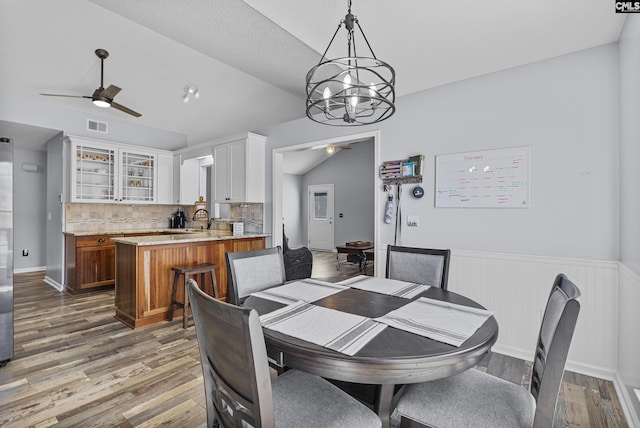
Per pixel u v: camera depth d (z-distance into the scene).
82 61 3.56
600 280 2.22
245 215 4.70
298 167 9.09
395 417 1.81
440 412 1.16
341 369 1.04
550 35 2.14
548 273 2.41
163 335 2.90
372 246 6.36
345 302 1.62
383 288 1.91
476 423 1.10
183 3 2.14
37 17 2.92
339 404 1.16
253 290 2.10
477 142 2.74
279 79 3.64
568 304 0.98
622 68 2.06
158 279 3.23
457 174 2.83
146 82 4.11
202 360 1.13
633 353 1.80
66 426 1.69
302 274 3.88
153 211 5.56
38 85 3.86
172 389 2.04
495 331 1.26
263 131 4.44
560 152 2.38
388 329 1.25
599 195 2.24
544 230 2.45
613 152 2.19
